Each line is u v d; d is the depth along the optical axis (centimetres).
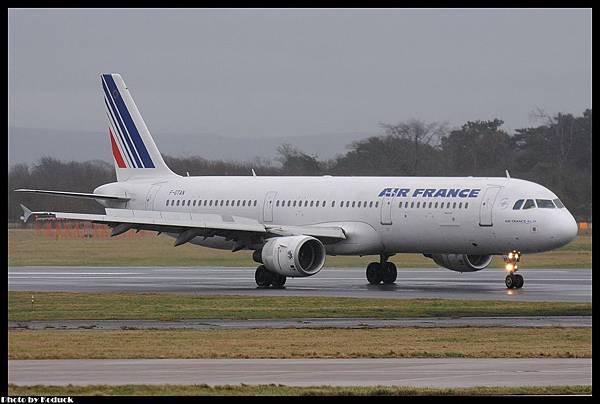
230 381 7575
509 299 14200
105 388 7244
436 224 16488
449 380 7612
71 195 19200
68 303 13688
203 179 19462
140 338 9994
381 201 17038
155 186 19812
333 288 16662
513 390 7200
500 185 16275
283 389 7212
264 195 18375
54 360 8569
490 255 17175
